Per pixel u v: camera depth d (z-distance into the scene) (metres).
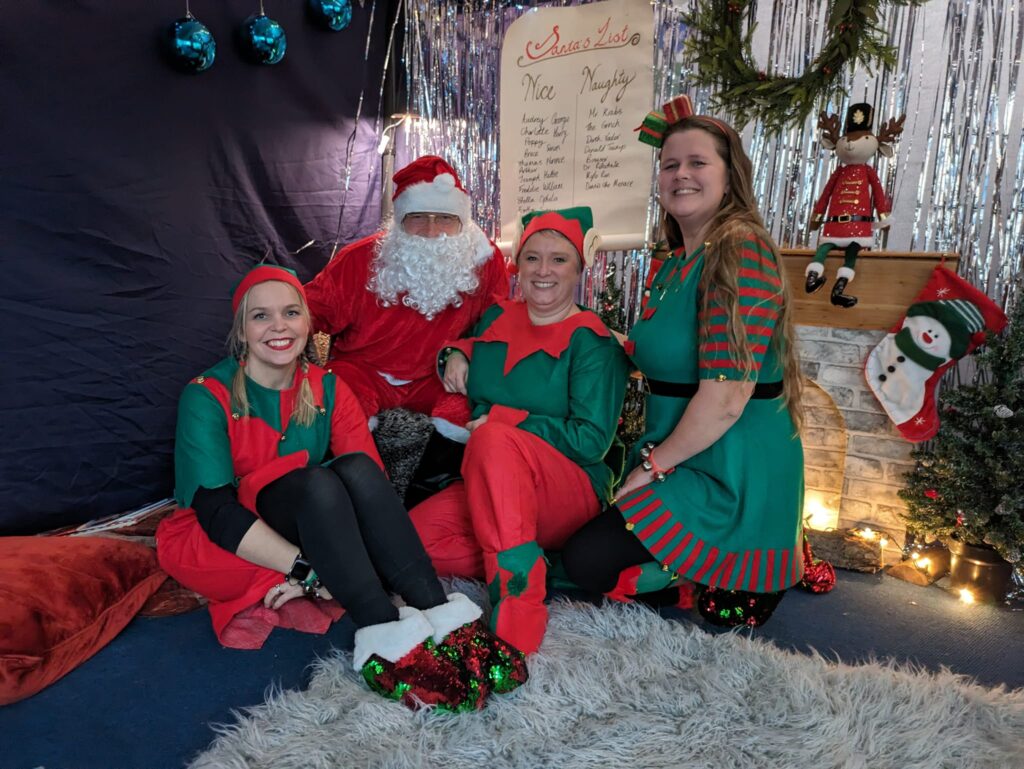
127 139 2.68
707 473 2.01
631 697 1.81
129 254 2.75
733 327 1.82
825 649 2.18
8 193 2.45
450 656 1.82
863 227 2.69
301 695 1.79
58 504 2.71
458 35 3.59
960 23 2.77
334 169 3.40
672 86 3.21
